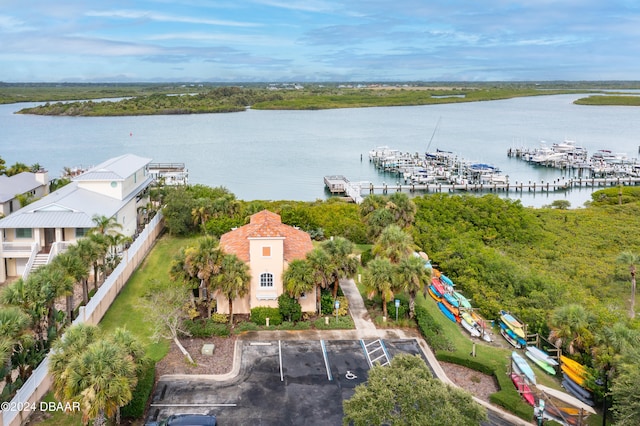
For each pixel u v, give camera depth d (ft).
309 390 111.24
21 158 494.18
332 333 138.92
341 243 147.43
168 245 207.82
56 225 166.50
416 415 77.15
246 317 146.00
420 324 140.46
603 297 175.11
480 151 590.14
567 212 279.08
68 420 97.76
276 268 144.77
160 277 172.45
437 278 181.16
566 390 118.11
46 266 124.98
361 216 206.90
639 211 285.84
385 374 84.28
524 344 136.36
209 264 135.03
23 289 106.11
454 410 76.38
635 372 94.02
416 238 209.56
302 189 383.65
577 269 197.88
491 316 155.74
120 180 199.21
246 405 105.40
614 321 134.21
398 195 205.87
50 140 629.51
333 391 111.14
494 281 171.42
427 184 410.52
